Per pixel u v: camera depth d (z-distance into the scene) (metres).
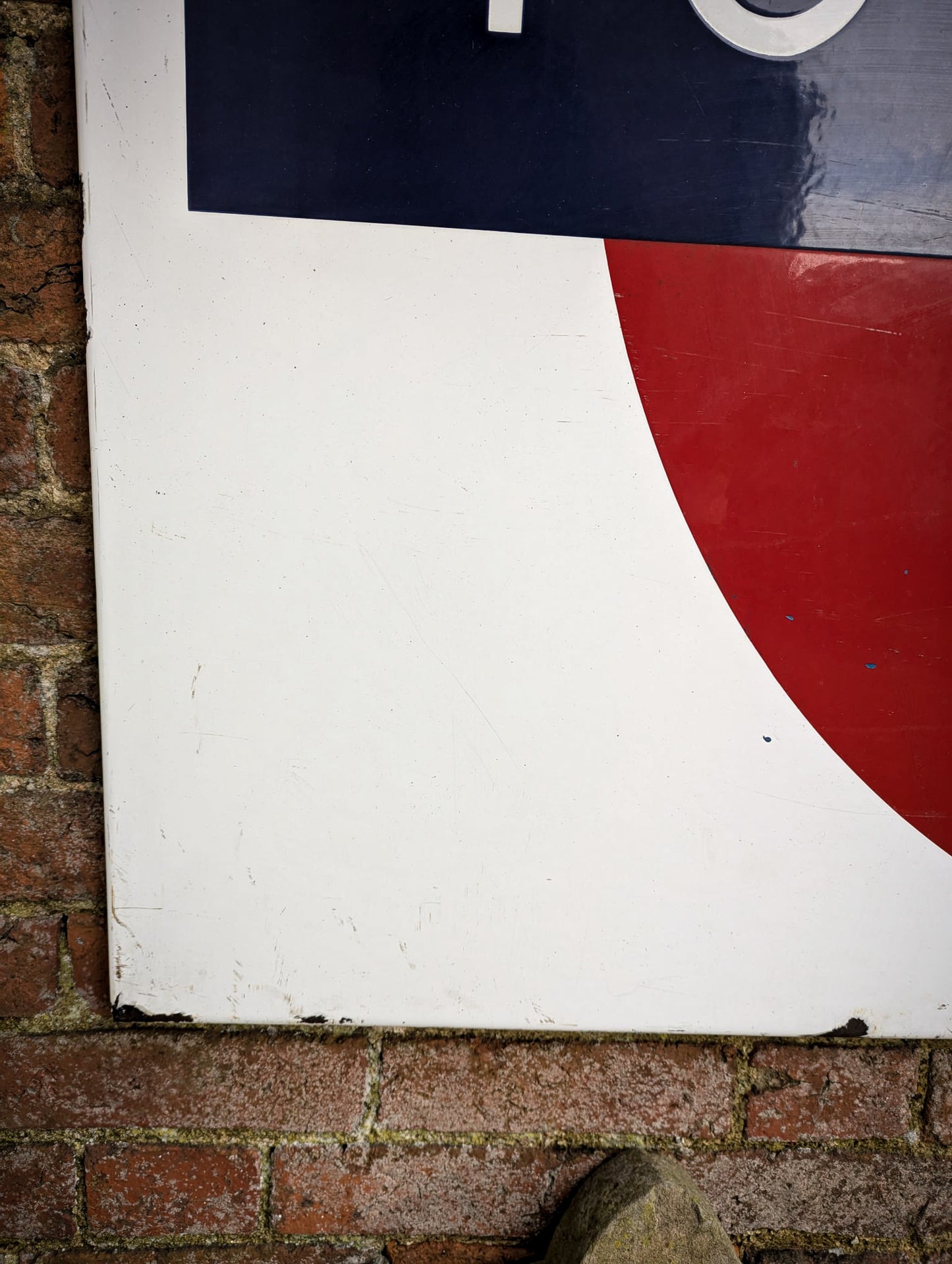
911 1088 0.67
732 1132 0.67
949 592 0.61
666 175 0.56
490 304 0.57
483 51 0.54
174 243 0.56
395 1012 0.64
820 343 0.58
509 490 0.59
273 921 0.63
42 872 0.65
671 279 0.57
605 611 0.61
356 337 0.57
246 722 0.61
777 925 0.64
